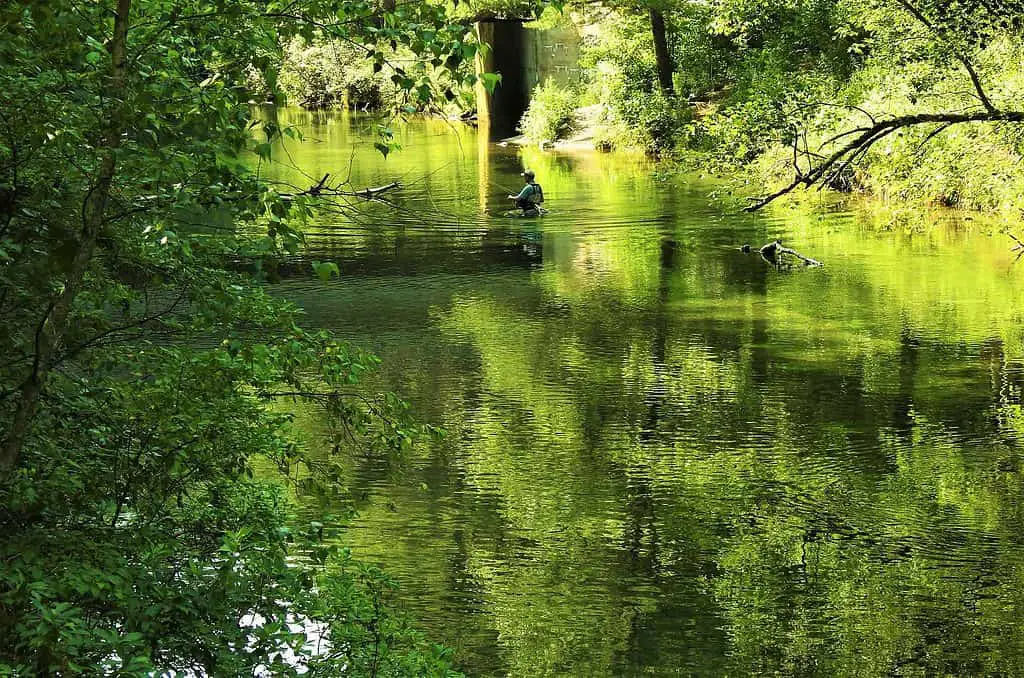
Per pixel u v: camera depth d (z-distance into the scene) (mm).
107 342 6934
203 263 6820
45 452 6156
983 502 12430
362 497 7570
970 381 16594
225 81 6004
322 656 6863
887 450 14062
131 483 6793
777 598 10305
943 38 15812
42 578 5480
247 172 5934
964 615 9938
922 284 22500
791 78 19016
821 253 25656
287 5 5977
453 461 13844
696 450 14195
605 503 12531
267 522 7207
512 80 51781
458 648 9344
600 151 45406
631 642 9484
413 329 19984
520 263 25250
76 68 5699
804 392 16359
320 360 6812
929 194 18234
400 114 6090
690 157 16672
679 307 21344
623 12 45781
